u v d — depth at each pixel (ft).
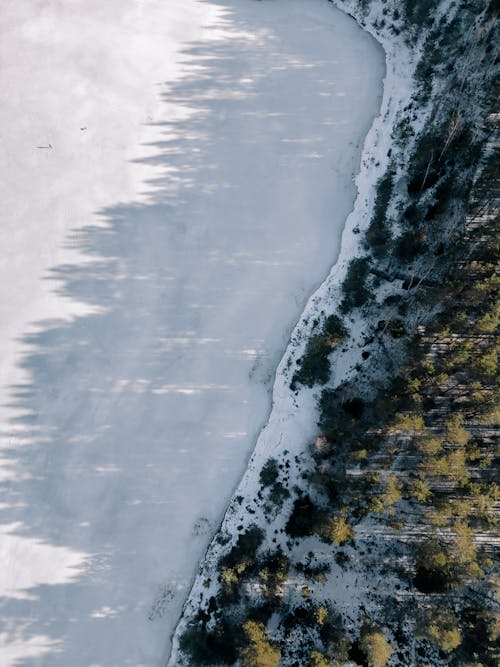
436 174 140.05
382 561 115.96
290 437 124.36
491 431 120.57
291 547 117.39
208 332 134.82
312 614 112.06
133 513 120.67
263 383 130.00
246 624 106.73
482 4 151.23
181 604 114.62
